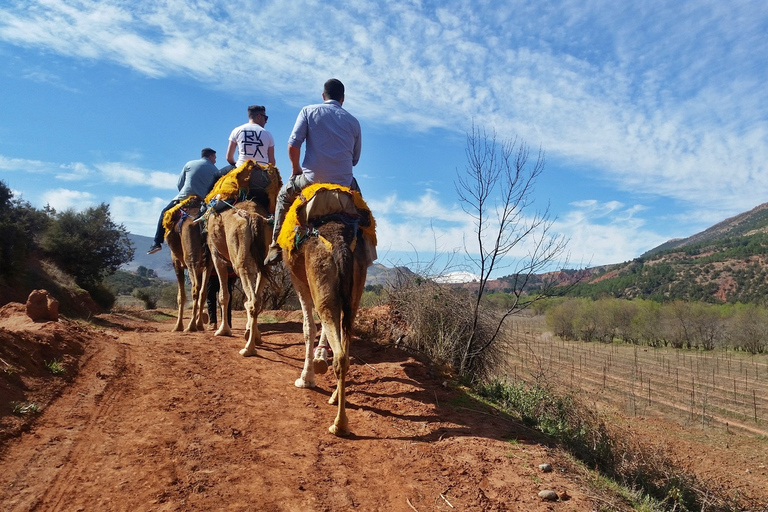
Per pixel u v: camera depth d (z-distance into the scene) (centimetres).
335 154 619
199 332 988
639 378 2958
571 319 5500
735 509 859
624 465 722
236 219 797
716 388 2738
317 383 703
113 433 493
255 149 880
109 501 385
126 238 2405
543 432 696
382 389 708
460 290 1017
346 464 486
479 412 687
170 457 457
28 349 603
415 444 541
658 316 5106
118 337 851
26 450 439
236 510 389
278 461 473
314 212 575
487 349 957
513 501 443
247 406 591
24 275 1781
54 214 2262
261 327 1073
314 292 545
